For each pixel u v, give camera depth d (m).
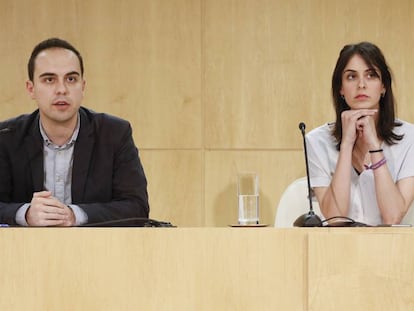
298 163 7.34
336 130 5.27
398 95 7.33
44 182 4.66
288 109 7.35
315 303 3.21
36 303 3.24
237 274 3.23
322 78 7.36
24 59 7.27
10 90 7.26
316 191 5.29
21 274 3.25
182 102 7.35
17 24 7.29
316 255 3.22
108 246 3.25
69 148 4.69
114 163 4.71
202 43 7.36
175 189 7.33
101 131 4.71
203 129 7.36
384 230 3.29
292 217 5.42
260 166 7.35
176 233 3.25
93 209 4.39
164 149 7.35
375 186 4.91
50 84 4.52
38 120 4.71
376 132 5.19
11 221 4.19
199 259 3.24
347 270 3.21
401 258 3.19
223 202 7.34
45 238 3.25
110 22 7.34
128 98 7.33
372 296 3.20
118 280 3.23
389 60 7.35
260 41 7.36
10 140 4.66
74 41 7.32
